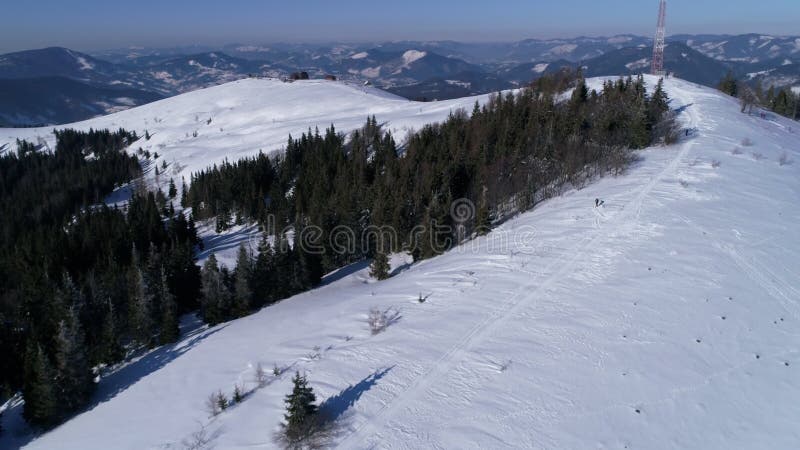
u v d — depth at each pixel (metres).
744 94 98.38
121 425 26.78
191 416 25.50
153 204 80.88
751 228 38.75
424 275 39.59
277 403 24.92
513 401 23.27
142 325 38.28
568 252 38.03
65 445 26.48
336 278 50.62
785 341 26.55
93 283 46.22
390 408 23.41
